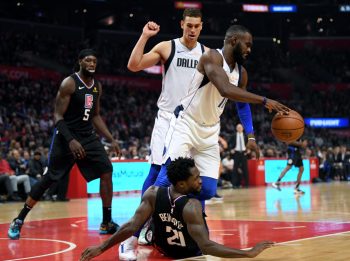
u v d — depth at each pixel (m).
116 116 26.44
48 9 36.69
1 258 4.97
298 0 39.72
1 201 12.87
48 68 31.20
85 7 34.09
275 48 41.22
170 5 34.53
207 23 40.41
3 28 33.19
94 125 7.11
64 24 37.00
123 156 17.25
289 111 4.70
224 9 35.69
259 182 19.34
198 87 4.85
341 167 23.70
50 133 21.97
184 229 4.32
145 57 5.57
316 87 39.31
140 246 5.73
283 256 4.74
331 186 18.59
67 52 32.97
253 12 36.66
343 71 40.41
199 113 4.92
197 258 4.69
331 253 4.84
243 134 17.61
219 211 9.67
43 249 5.54
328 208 9.90
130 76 33.22
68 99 6.75
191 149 5.10
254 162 19.28
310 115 36.59
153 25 5.29
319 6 36.88
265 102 4.52
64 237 6.51
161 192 4.36
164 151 5.01
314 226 7.05
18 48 30.41
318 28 43.03
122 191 15.41
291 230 6.65
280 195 14.02
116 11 35.72
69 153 6.80
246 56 4.82
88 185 14.44
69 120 6.82
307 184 20.39
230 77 4.80
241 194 14.64
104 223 6.78
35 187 6.68
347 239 5.74
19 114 22.91
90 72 6.77
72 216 9.24
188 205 4.19
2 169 13.06
